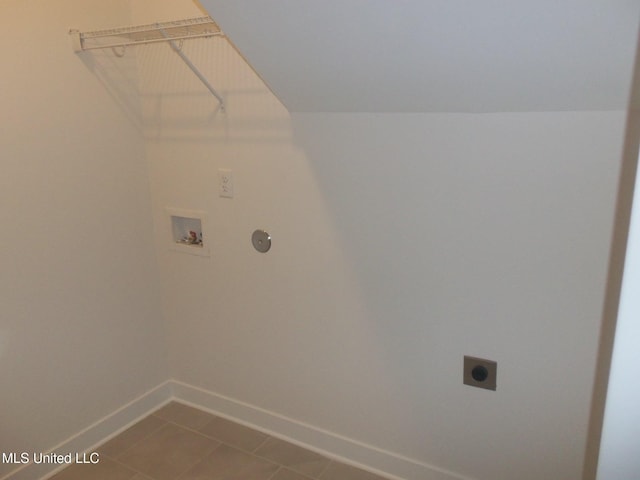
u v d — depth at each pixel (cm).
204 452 202
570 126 130
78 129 185
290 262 187
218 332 216
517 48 111
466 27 108
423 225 157
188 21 153
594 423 145
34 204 174
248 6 119
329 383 192
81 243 192
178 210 210
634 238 80
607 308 136
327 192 171
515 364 153
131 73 202
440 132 147
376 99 148
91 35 177
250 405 217
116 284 208
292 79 149
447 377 166
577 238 136
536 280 144
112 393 212
